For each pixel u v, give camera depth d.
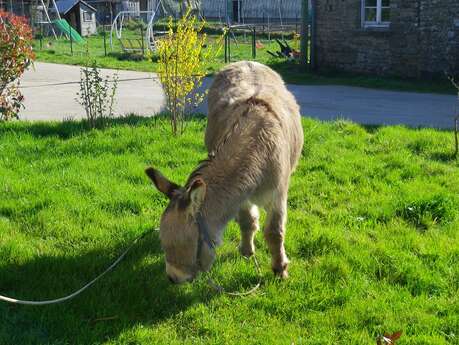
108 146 5.77
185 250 2.56
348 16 13.59
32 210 4.21
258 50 19.38
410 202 4.46
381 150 5.94
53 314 2.99
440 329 2.97
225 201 2.74
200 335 2.93
